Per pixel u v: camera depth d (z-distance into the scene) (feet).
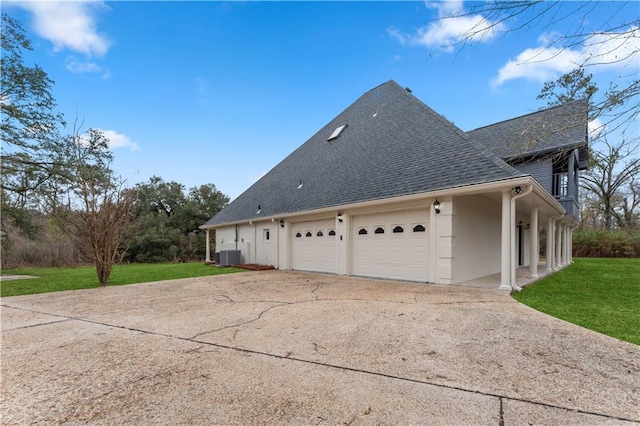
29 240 56.70
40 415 7.82
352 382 9.23
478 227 32.07
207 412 7.75
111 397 8.63
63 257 65.57
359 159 40.45
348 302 20.40
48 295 25.72
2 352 12.24
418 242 29.45
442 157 29.48
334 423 7.20
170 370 10.30
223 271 44.01
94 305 21.16
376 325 14.97
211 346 12.53
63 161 45.98
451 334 13.42
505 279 24.31
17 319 17.58
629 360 10.57
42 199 48.01
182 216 98.37
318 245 40.04
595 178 71.10
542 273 36.68
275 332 14.19
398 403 8.04
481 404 7.96
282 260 45.14
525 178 21.76
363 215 34.58
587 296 21.83
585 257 71.77
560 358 10.78
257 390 8.83
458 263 27.76
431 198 27.76
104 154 48.93
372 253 33.60
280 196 48.65
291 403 8.10
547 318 15.76
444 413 7.57
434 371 9.89
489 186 23.40
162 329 15.10
